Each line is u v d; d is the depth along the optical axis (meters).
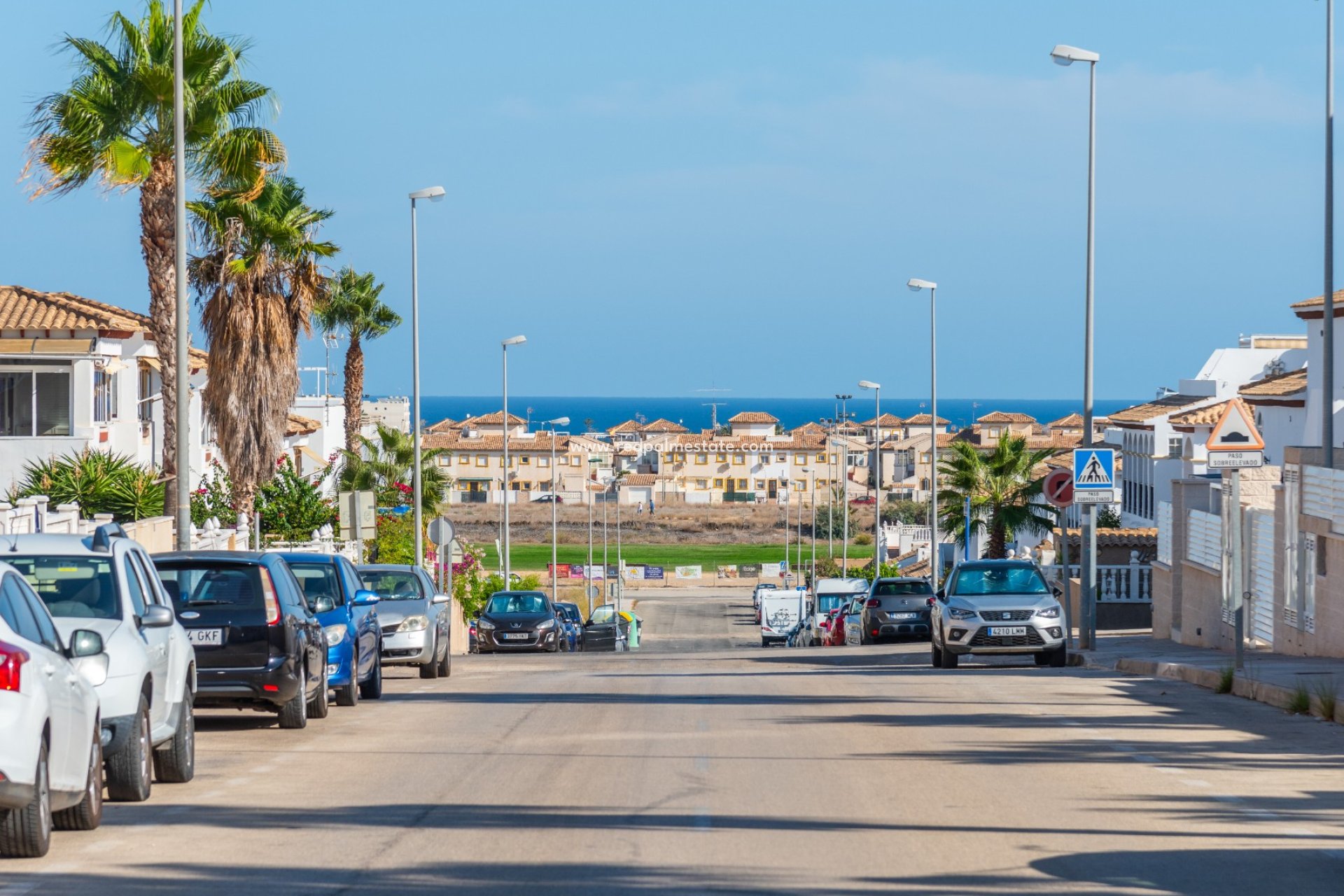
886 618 73.50
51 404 73.19
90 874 14.98
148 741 19.66
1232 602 48.75
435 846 16.48
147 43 54.72
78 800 16.88
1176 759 23.25
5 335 72.62
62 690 16.02
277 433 67.31
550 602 81.06
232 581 27.52
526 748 25.53
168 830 17.58
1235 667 34.94
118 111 54.47
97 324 73.50
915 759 23.44
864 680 40.59
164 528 57.91
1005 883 14.49
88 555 20.16
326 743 26.36
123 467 64.25
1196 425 98.25
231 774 22.50
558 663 62.06
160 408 86.62
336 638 32.84
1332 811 18.62
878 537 116.88
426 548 103.69
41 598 17.53
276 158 57.84
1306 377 92.25
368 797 20.14
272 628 27.14
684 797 19.94
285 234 65.88
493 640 76.19
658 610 156.12
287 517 82.12
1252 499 52.50
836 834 17.09
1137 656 44.75
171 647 21.09
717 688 38.66
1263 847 16.33
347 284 109.88
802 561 198.62
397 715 31.81
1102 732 26.64
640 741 26.33
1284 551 44.53
